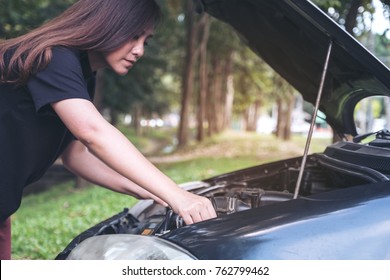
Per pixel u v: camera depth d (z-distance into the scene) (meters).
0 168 1.71
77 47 1.65
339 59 2.10
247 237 1.43
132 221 2.40
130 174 1.56
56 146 1.82
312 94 2.75
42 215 6.96
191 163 14.04
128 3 1.67
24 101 1.67
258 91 32.06
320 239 1.44
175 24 19.16
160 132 56.03
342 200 1.58
